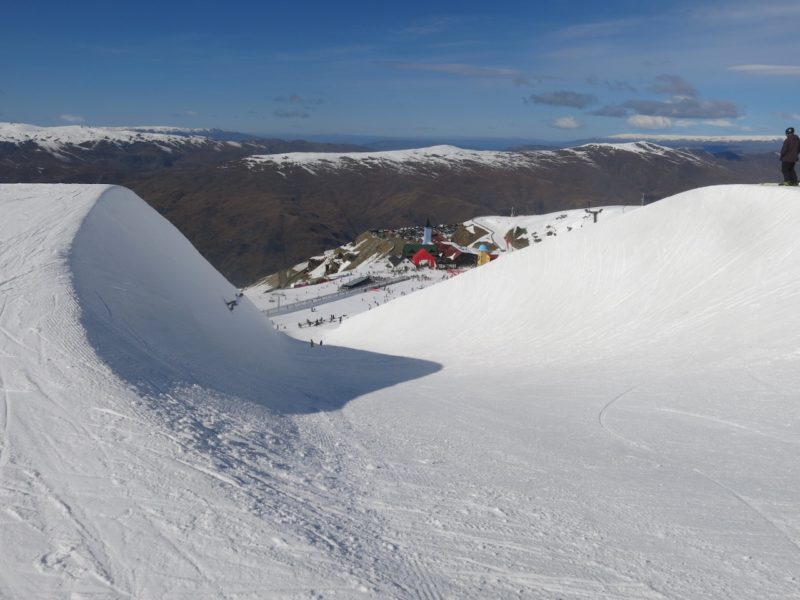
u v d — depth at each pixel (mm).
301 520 6887
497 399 15500
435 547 6473
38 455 7742
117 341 12797
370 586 5594
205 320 19359
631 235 27844
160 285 18703
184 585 5457
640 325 21828
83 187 22344
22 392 9539
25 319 12375
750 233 23016
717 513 7301
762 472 8570
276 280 131625
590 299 26344
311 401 15133
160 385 11375
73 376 10336
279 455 9258
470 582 5766
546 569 6027
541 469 9219
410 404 14984
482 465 9453
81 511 6570
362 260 112312
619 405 13375
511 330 27422
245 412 11648
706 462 9172
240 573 5672
